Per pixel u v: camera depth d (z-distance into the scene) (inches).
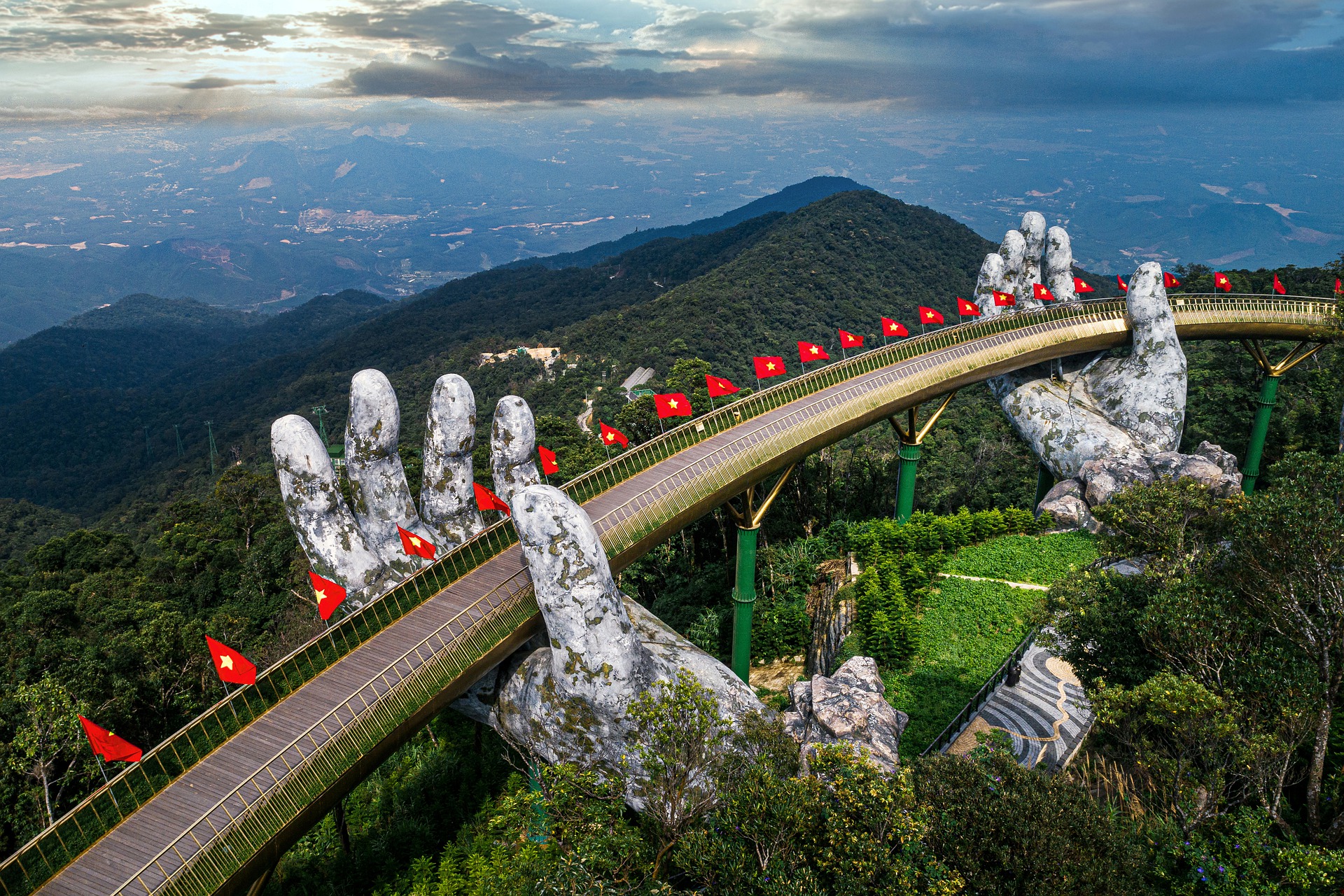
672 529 1520.7
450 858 1296.8
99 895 859.4
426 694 1156.5
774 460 1656.0
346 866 1346.0
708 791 1017.5
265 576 2746.1
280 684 1124.5
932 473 3056.1
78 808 925.8
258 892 992.2
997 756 857.5
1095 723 1298.0
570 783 1019.9
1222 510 1193.4
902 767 1007.0
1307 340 2338.8
